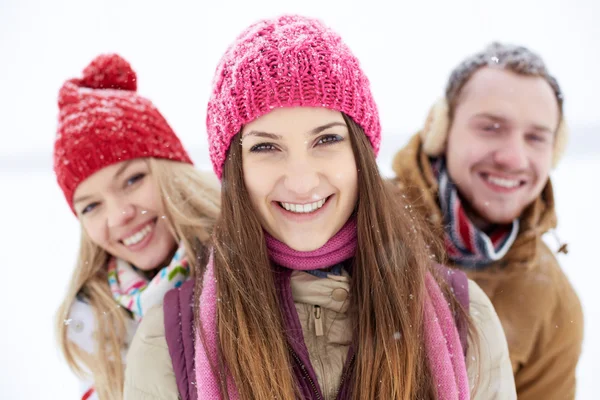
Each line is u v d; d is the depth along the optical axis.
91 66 1.88
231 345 1.23
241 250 1.25
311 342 1.28
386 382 1.24
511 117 1.80
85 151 1.73
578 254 3.54
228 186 1.28
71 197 1.81
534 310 1.86
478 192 1.91
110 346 1.80
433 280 1.37
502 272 1.92
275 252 1.30
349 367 1.25
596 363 2.84
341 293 1.29
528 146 1.83
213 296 1.30
